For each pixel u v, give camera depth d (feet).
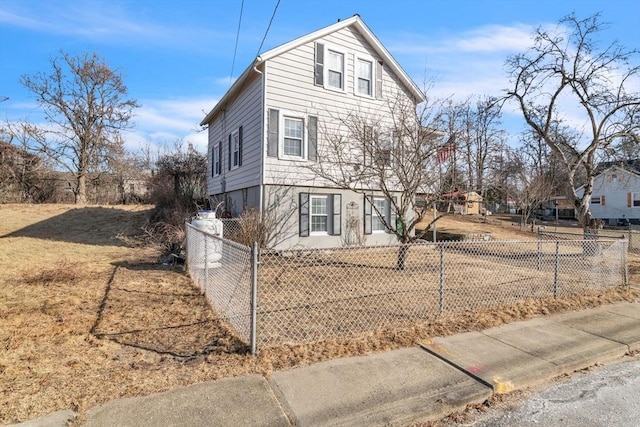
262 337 13.35
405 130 29.37
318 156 33.47
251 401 9.21
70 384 9.93
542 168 95.25
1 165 81.97
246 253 13.99
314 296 19.38
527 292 20.98
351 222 41.01
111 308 17.17
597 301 19.70
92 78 87.15
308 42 38.45
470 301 18.79
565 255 36.42
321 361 11.59
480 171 31.99
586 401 10.12
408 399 9.47
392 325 14.89
